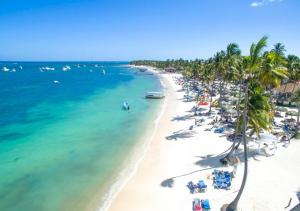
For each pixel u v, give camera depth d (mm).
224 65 55281
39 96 87500
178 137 40812
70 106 68875
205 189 24750
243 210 21875
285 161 31109
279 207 22281
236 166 29016
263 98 25453
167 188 25688
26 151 35812
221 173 27344
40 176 28625
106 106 68812
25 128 47000
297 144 36781
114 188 25984
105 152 35344
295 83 67375
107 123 50500
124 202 23594
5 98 82625
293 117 51250
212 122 47469
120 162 32062
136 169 29953
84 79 162250
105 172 29500
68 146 37750
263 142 35969
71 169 30266
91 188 26141
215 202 23125
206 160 31828
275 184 25859
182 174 28375
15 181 27516
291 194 24141
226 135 40938
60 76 188500
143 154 34312
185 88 104250
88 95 90125
